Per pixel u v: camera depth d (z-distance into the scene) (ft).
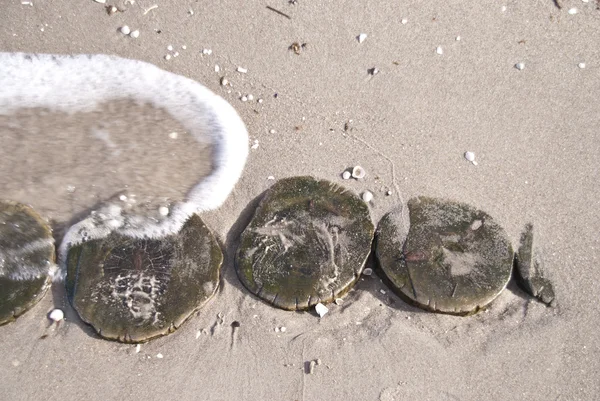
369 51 7.22
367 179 6.83
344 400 6.26
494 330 6.45
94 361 6.33
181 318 6.40
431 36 7.27
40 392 6.24
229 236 6.70
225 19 7.29
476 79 7.14
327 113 7.03
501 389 6.31
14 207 6.68
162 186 6.81
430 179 6.84
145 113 7.04
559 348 6.40
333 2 7.34
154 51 7.22
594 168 6.89
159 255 6.57
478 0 7.36
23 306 6.42
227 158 6.89
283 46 7.22
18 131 6.94
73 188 6.79
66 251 6.60
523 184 6.83
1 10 7.26
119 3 7.30
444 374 6.33
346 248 6.56
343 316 6.47
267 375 6.31
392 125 6.99
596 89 7.13
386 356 6.36
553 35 7.29
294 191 6.77
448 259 6.53
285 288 6.46
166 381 6.29
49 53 7.20
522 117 7.02
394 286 6.48
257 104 7.07
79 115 7.02
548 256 6.63
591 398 6.29
